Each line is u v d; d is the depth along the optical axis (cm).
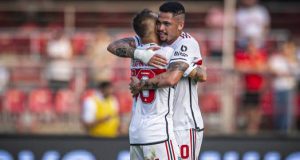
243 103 4719
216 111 4694
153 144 2223
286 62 4738
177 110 2325
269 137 3881
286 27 6159
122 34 5134
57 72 4788
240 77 4734
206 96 4709
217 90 4719
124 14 6072
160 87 2198
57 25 5872
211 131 4644
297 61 4975
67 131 4688
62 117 4734
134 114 2281
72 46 5188
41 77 4834
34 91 4800
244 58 4781
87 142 3847
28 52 5334
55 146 3853
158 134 2222
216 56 5125
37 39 5316
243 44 4834
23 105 4794
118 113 4491
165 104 2245
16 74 4844
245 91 4725
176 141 2309
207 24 5862
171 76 2180
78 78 4766
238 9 5281
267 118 4725
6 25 6009
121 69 4794
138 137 2245
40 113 4775
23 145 3856
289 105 4675
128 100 4719
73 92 4741
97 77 4734
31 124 4772
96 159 3834
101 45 4891
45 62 4884
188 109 2328
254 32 5175
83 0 6253
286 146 3881
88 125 4162
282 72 4688
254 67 4747
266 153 3878
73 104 4722
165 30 2220
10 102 4797
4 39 5397
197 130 2345
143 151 2247
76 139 3850
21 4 6053
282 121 4675
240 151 3875
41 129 4747
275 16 6178
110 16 6072
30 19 5988
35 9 6016
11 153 3853
